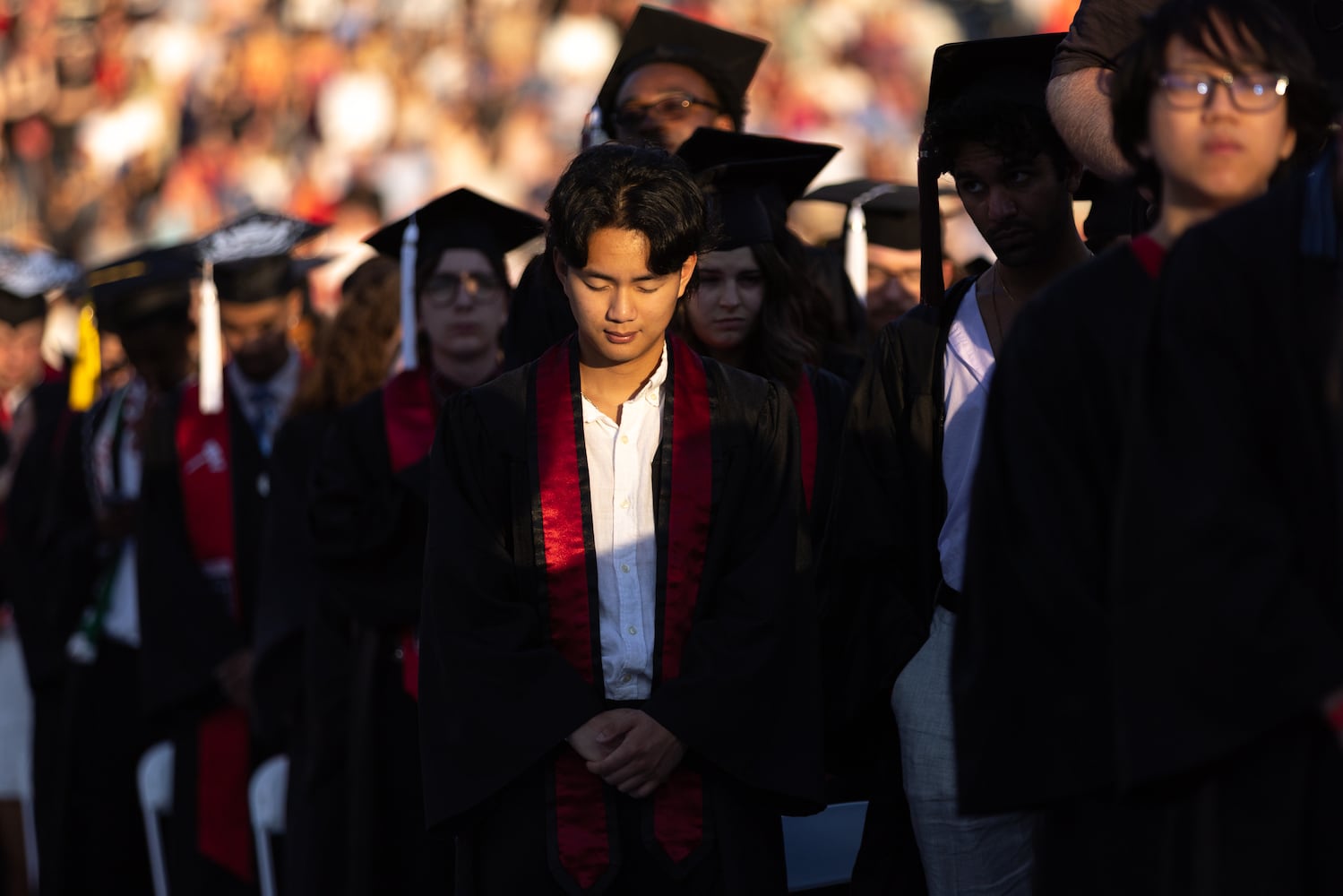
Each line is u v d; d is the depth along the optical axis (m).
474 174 36.69
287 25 41.44
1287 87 5.55
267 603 12.63
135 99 41.72
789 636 7.66
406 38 39.81
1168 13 5.66
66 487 16.22
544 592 7.61
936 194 8.23
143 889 15.81
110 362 18.03
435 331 11.56
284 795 13.11
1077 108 7.06
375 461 11.28
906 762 7.89
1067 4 38.03
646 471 7.73
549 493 7.64
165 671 13.90
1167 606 5.12
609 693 7.62
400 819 11.11
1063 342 5.72
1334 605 5.14
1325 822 5.11
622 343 7.36
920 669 7.89
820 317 10.52
